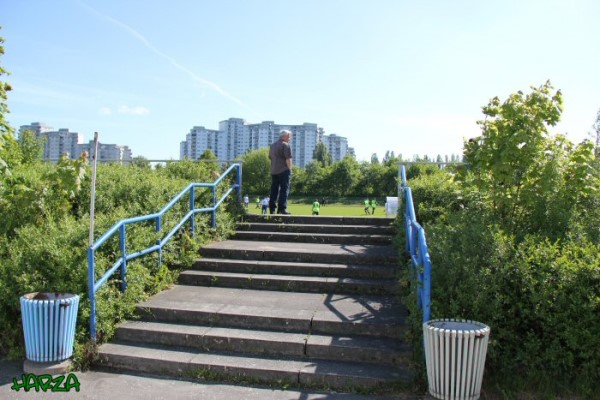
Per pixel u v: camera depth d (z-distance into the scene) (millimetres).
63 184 9023
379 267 8164
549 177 6945
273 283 7996
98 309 6504
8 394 5422
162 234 8430
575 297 5195
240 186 11477
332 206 52875
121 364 6148
